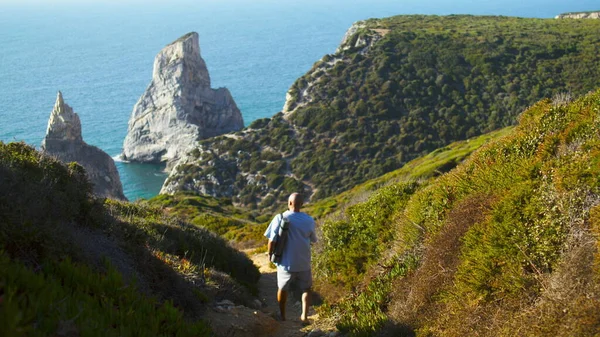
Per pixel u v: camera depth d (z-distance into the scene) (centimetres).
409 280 717
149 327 427
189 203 5372
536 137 850
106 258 569
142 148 14525
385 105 8994
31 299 359
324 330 727
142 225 995
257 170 9150
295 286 791
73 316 377
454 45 9900
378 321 657
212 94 14750
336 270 1071
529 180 703
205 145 10019
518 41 9888
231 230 3275
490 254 602
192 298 683
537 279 539
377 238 1054
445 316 588
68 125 10675
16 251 481
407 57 9775
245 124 19550
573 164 647
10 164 695
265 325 723
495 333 510
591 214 544
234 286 854
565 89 8406
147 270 666
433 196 891
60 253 520
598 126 760
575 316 441
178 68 14225
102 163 10969
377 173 8175
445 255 686
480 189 802
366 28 11519
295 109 9744
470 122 8500
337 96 9481
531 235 595
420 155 8256
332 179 8388
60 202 670
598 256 483
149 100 14512
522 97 8481
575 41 9712
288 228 760
